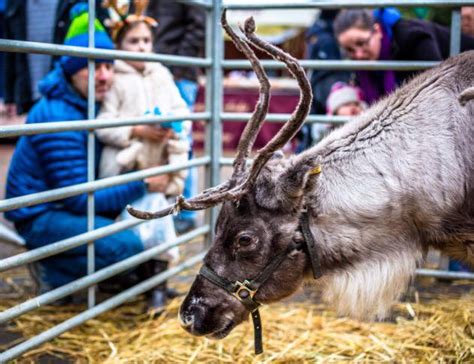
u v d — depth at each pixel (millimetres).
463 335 4023
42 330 4293
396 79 5355
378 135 3406
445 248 3570
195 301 3355
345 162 3379
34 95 7031
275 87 9156
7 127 3436
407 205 3359
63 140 4379
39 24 6852
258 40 3051
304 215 3299
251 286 3322
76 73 4379
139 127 4578
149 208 4578
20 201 3533
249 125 3344
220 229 3336
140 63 4703
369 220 3336
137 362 3912
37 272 4590
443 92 3441
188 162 4758
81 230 4406
